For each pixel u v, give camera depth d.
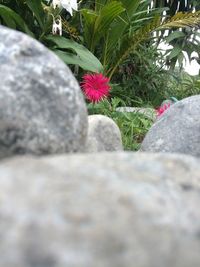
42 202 0.14
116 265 0.13
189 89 0.96
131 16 0.82
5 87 0.20
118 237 0.13
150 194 0.15
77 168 0.16
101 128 0.39
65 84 0.22
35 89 0.21
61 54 0.69
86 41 0.79
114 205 0.14
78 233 0.13
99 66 0.69
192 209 0.15
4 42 0.22
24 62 0.22
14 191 0.14
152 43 1.02
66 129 0.21
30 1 0.72
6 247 0.13
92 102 0.61
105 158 0.18
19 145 0.20
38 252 0.13
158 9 0.91
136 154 0.19
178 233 0.14
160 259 0.13
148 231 0.14
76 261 0.13
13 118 0.20
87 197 0.15
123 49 0.83
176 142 0.40
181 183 0.17
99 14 0.74
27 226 0.13
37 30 0.79
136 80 0.93
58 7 0.67
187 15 0.79
